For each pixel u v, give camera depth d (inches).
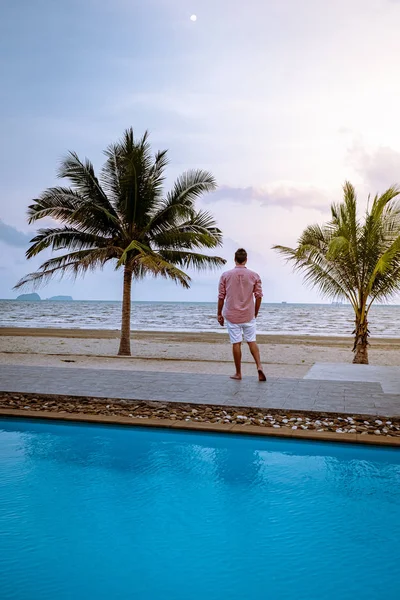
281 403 279.3
